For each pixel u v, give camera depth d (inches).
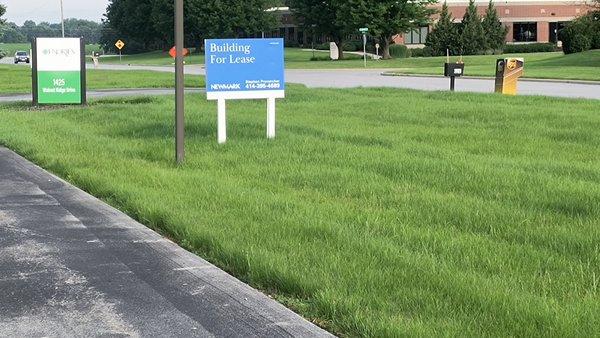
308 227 254.7
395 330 160.9
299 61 2691.9
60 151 465.1
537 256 217.9
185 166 403.5
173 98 888.9
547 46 3061.0
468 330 160.6
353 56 2997.0
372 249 227.1
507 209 281.1
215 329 174.2
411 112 655.1
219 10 3518.7
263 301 193.5
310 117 634.8
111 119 647.8
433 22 3161.9
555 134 506.0
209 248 242.2
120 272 220.4
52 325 177.9
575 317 166.1
